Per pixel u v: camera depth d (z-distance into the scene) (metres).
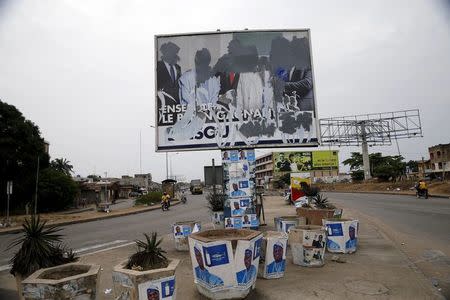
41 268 5.27
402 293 5.52
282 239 6.46
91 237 14.45
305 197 19.31
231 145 11.31
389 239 10.32
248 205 10.25
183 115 11.44
